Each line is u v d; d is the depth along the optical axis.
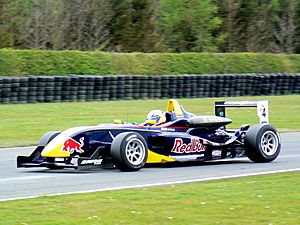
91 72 79.25
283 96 80.31
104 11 94.25
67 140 30.23
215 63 90.31
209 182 27.33
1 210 21.83
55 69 77.00
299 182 27.22
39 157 31.55
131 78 71.50
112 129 31.33
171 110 33.81
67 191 25.56
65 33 92.31
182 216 21.19
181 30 106.25
